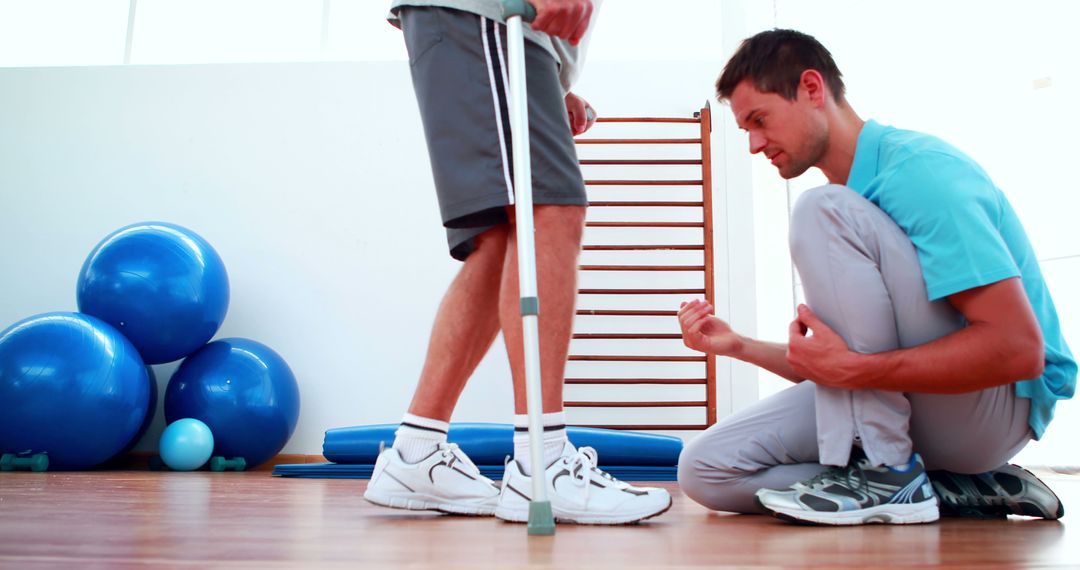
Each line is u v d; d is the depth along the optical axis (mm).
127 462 3900
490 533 1091
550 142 1319
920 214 1205
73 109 4355
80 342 3238
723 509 1433
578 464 1253
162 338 3559
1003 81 3566
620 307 4090
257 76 4355
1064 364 1283
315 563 774
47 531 1042
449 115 1336
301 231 4242
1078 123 3324
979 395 1254
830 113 1378
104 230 4273
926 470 1403
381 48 4488
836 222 1229
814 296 1247
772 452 1378
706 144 4121
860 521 1219
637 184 4129
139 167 4305
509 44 1131
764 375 4125
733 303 4086
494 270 1435
